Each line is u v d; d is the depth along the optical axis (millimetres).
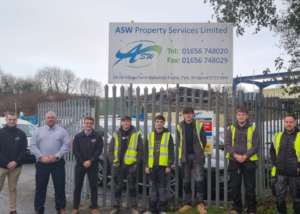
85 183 7352
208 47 7086
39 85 55344
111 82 7156
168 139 6125
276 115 7621
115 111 6758
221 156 7516
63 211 6348
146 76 7129
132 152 6230
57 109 8367
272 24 9102
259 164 6895
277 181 5574
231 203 6637
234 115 6637
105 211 6586
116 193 6316
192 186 6570
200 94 6629
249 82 17516
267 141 7203
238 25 9133
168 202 6566
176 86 7121
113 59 7164
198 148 6148
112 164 6430
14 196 6281
